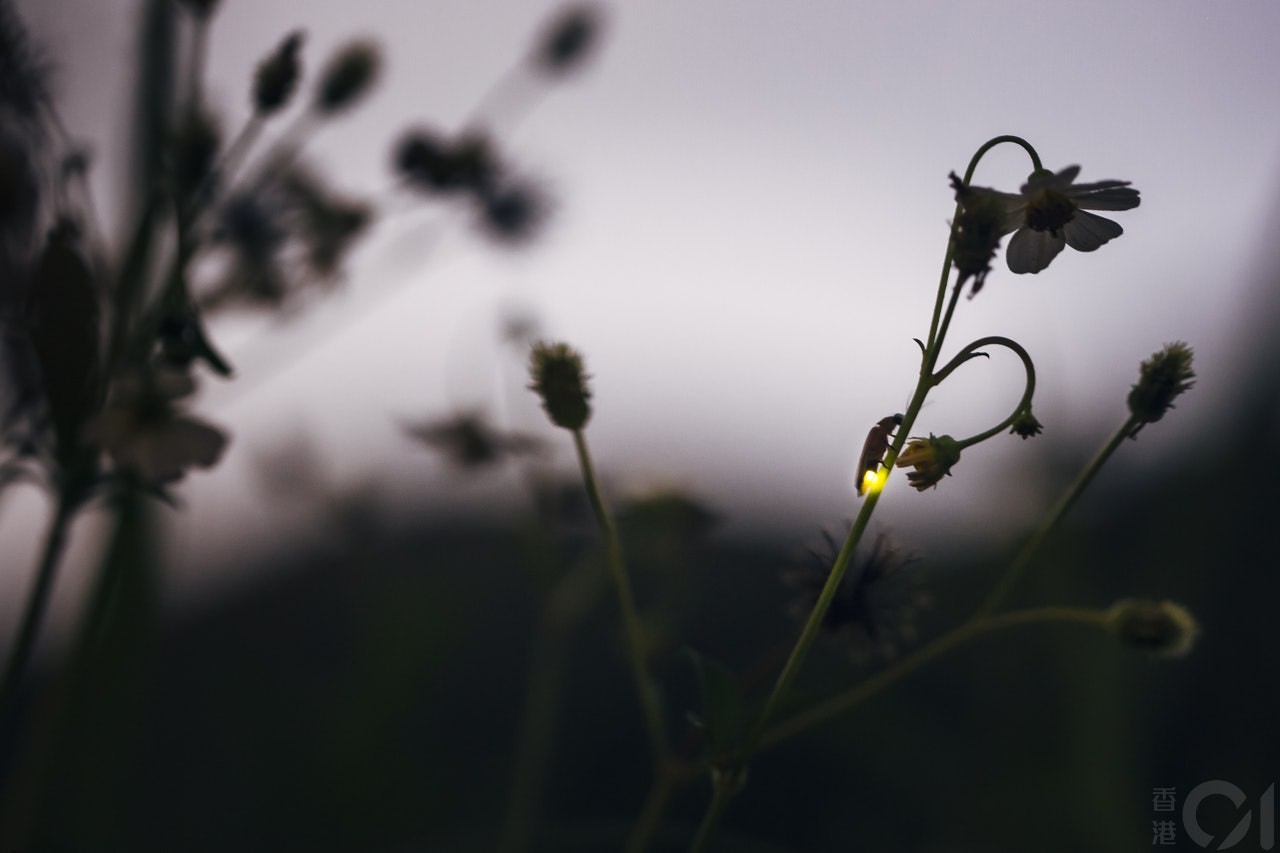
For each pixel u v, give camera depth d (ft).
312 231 1.11
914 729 1.30
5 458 0.95
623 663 1.62
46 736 1.02
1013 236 0.91
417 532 1.94
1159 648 0.92
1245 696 1.25
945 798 1.26
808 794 1.32
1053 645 1.33
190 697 1.58
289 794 1.31
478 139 1.16
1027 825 1.22
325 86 1.05
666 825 1.24
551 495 1.28
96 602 1.03
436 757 1.45
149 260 1.05
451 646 1.57
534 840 1.23
